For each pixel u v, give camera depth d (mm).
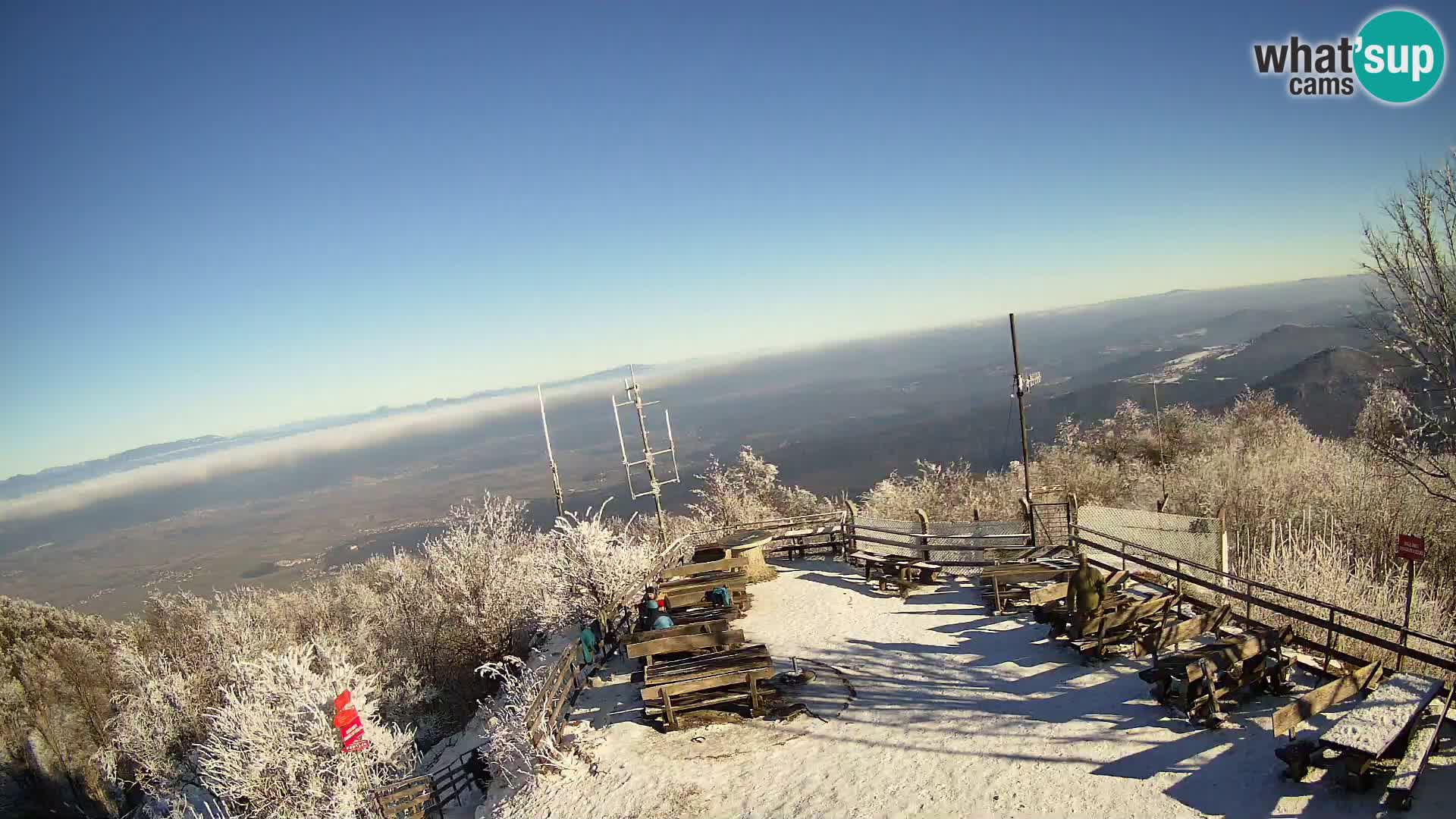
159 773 24719
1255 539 20953
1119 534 17625
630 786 10438
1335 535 19641
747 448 41062
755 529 23891
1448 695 8438
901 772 9680
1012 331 17031
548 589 19469
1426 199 11828
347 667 17062
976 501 32250
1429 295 12070
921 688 12094
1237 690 9766
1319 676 10109
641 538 24516
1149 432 37031
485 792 13906
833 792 9516
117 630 41000
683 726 11836
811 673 13195
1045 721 10297
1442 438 13375
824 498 38750
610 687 14016
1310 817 7441
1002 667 12383
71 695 36406
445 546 26641
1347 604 13281
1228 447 30156
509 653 23031
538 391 22375
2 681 35938
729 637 13039
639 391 21906
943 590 16875
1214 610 11273
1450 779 7492
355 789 15039
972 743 10086
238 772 15617
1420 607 13602
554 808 10398
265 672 16922
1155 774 8664
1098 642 11898
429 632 26141
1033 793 8734
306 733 15977
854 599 17078
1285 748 8125
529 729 11359
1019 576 15102
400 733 17578
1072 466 33406
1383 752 7371
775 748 10883
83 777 34719
